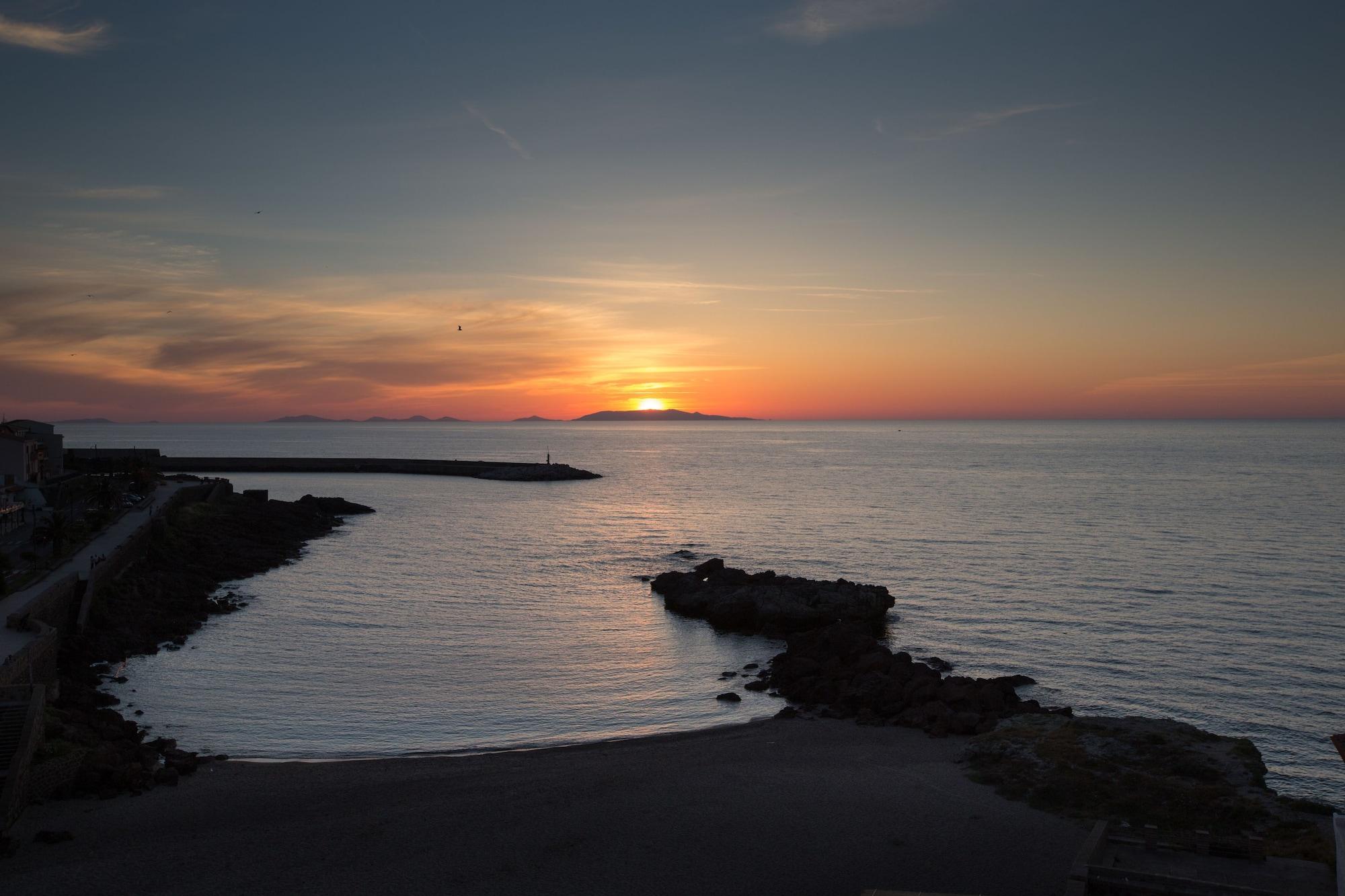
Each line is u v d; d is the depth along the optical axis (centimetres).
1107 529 10906
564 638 5703
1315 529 10806
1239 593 7188
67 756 3020
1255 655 5425
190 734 3825
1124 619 6312
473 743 3856
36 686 3044
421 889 2475
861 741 3791
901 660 4750
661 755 3644
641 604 6775
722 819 2947
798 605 5991
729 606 6072
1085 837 2780
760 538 10319
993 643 5688
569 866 2628
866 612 5991
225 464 19850
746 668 5066
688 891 2483
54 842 2666
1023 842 2756
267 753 3653
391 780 3306
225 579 7269
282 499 14312
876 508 13412
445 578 7644
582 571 8138
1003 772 3303
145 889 2428
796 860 2661
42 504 8206
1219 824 2816
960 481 18550
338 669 4881
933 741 3772
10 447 9056
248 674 4725
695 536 10475
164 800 3031
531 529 10994
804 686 4566
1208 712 4475
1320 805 2916
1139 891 2114
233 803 3038
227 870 2550
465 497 15212
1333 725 4322
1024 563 8600
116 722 3753
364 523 11406
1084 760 3319
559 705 4400
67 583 4969
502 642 5566
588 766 3488
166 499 9412
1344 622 6212
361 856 2669
